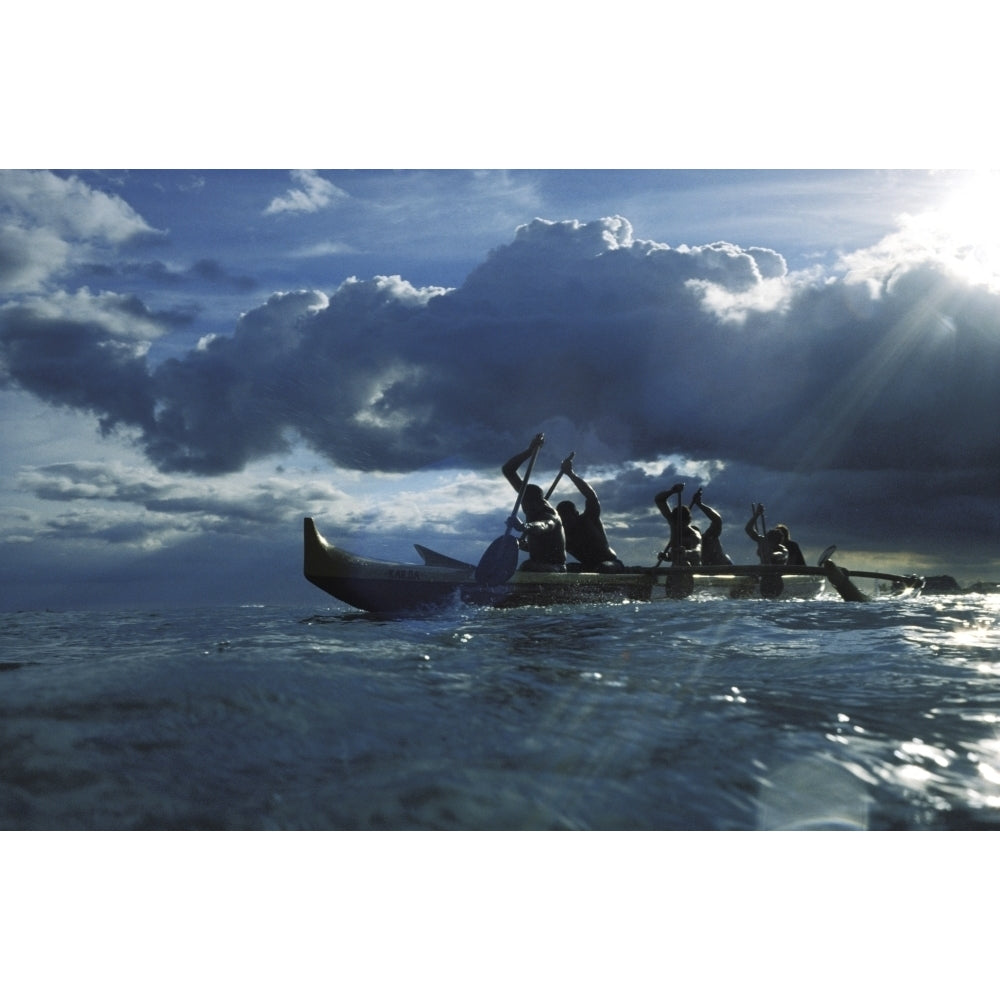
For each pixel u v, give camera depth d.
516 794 1.52
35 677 2.51
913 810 1.48
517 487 7.83
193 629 5.59
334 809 1.44
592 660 3.30
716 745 1.84
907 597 8.77
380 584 6.68
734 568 8.59
